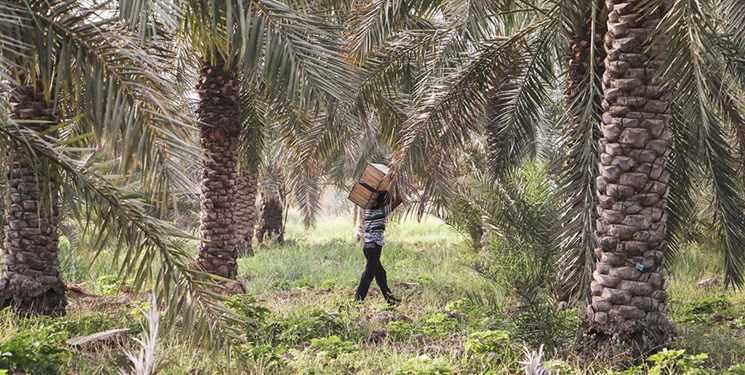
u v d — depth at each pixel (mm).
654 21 10281
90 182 7352
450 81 15242
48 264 13273
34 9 7770
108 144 7902
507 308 14477
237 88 18219
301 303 15414
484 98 15828
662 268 10453
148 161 7746
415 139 14883
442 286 19359
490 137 19203
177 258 7613
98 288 18859
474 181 16328
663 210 10414
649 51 10273
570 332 11328
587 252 11594
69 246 25500
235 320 7824
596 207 11531
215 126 17953
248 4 8625
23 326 11711
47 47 7543
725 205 14961
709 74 13195
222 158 18109
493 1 14547
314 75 8664
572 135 13195
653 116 10320
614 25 10445
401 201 15477
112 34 7793
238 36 8773
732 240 14984
